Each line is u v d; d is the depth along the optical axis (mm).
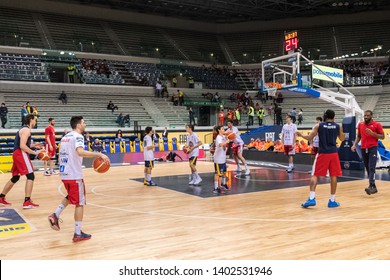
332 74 13961
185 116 26203
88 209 6969
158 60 31219
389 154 12008
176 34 35719
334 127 6680
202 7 32562
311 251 4371
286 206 6922
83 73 26031
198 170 13453
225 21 37375
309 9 34094
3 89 22547
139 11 34406
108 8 33219
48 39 28656
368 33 33719
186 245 4684
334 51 33281
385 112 25922
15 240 5012
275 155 15562
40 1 30453
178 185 9867
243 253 4336
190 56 33844
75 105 23734
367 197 7664
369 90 28047
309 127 24312
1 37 25812
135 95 26906
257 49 35750
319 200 7422
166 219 6102
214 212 6543
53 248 4648
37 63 25359
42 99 23141
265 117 26375
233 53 36094
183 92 29109
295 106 28953
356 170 11914
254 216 6176
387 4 32812
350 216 6074
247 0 31484
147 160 9875
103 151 17781
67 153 4977
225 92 30672
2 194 7508
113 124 22688
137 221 5996
